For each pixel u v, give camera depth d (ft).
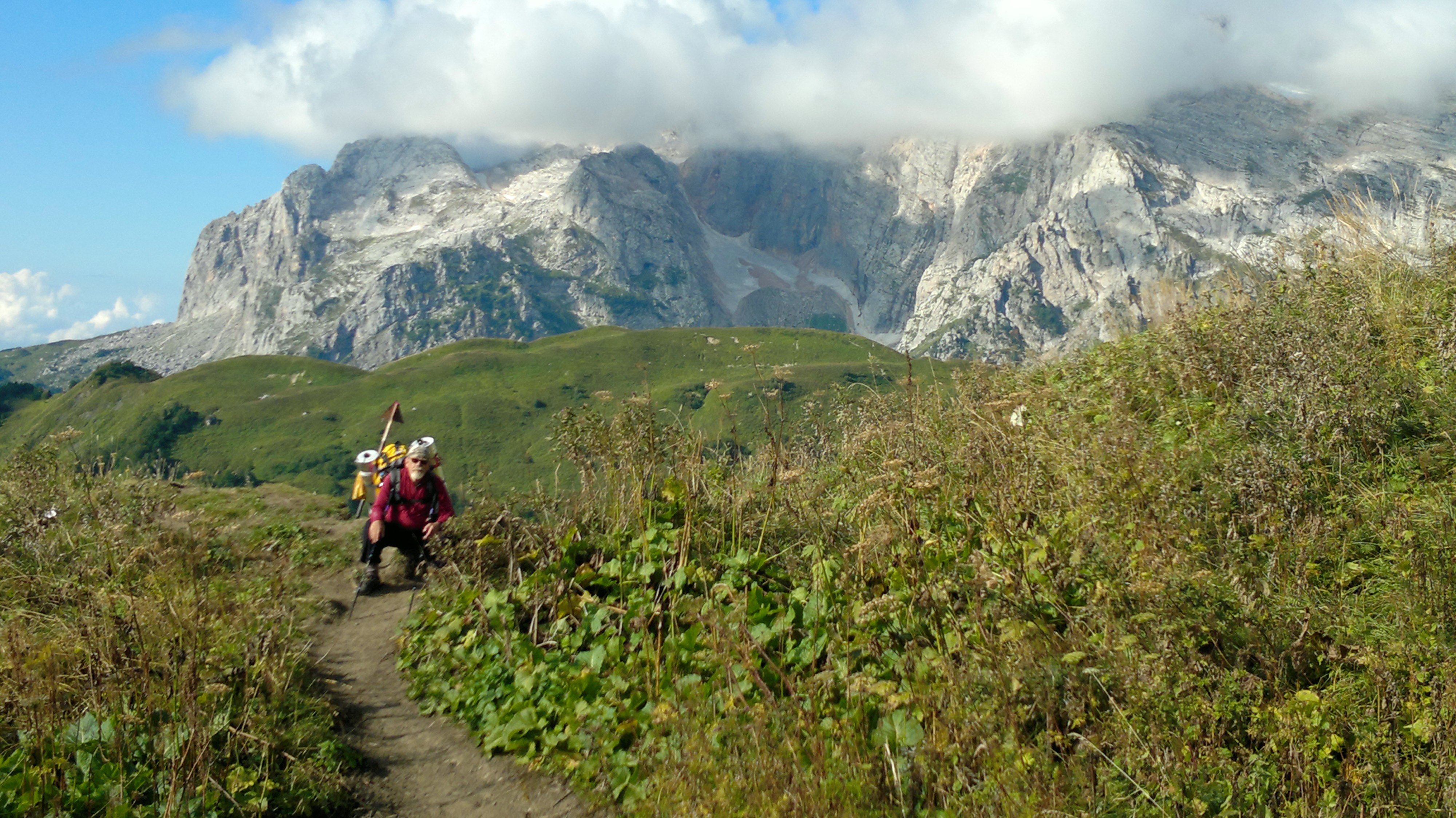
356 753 19.06
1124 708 13.70
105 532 26.53
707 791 15.23
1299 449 18.88
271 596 26.91
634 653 20.79
